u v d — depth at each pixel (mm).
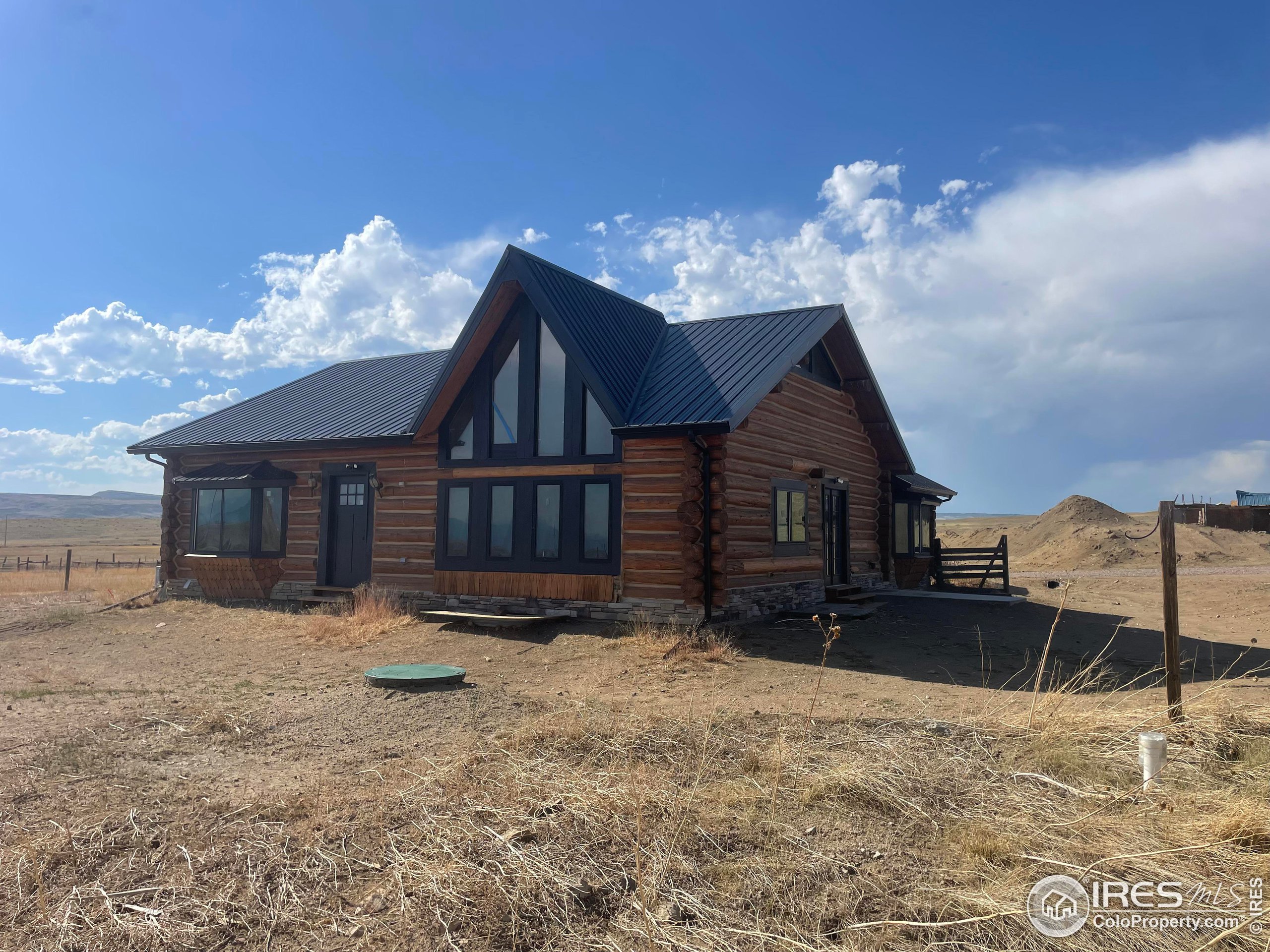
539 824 5055
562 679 10195
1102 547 34812
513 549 14516
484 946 3854
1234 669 10156
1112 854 4664
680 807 5258
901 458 20172
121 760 6551
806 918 4043
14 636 14086
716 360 14500
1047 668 10266
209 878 4473
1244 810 4988
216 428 19469
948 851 4762
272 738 7285
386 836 4922
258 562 17328
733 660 10828
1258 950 3781
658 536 13125
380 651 12172
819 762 6129
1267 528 42406
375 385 19938
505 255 13930
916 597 17969
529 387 14594
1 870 4520
